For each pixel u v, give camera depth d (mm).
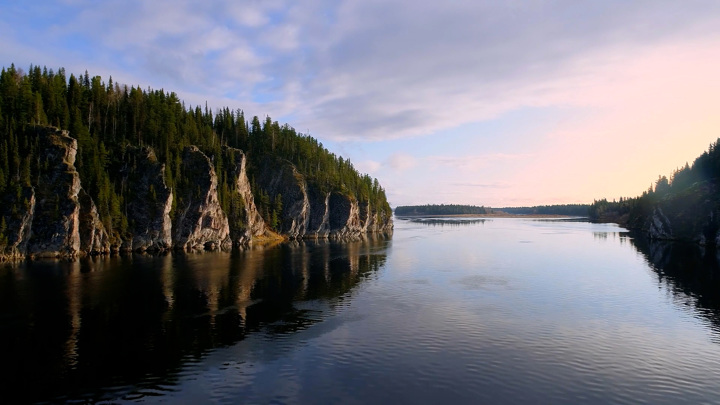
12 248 87125
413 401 26406
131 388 28328
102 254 100625
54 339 37844
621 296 55469
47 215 92312
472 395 27297
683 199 141250
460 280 67000
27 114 104625
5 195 88625
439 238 157500
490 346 36250
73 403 26375
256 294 56406
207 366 31922
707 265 83062
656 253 103062
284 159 184750
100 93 133875
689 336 39469
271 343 36969
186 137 145625
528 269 78125
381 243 139625
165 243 114500
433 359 33281
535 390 28078
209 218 125375
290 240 163750
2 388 28312
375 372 30797
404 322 43281
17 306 49062
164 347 35969
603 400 26859
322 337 38531
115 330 40500
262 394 27406
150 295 55188
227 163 147750
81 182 103688
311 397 26938
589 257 95625
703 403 26562
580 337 38844
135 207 111812
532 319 44531
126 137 130750
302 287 61219
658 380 29859
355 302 52000
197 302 51750
